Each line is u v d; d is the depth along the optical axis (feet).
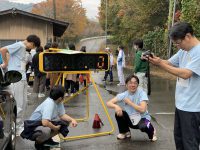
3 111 18.31
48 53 24.67
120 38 142.92
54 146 22.43
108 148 23.00
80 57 25.70
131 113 24.23
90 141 24.63
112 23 157.38
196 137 16.11
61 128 22.54
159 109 36.88
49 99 22.24
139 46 33.27
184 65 16.19
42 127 21.68
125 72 92.17
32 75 56.70
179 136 16.75
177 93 16.43
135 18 111.55
